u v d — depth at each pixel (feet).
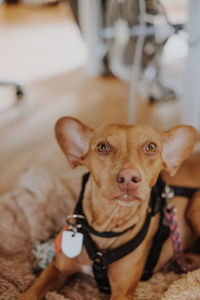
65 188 8.13
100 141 4.98
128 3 13.53
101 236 5.46
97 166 4.94
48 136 13.01
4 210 7.36
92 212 5.54
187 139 5.85
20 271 6.24
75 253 5.59
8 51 25.90
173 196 6.53
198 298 5.30
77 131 5.63
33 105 16.10
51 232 7.35
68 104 16.12
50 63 22.91
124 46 15.15
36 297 5.50
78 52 25.71
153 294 5.87
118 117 14.57
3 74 20.35
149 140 4.99
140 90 17.51
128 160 4.61
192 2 10.78
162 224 6.22
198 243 7.65
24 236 7.06
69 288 6.11
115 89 18.10
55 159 11.36
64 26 35.47
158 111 15.19
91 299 5.88
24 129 13.60
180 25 12.00
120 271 5.50
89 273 6.00
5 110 15.47
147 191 4.69
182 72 20.21
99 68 20.20
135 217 5.38
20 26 35.32
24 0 44.32
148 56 14.71
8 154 11.70
